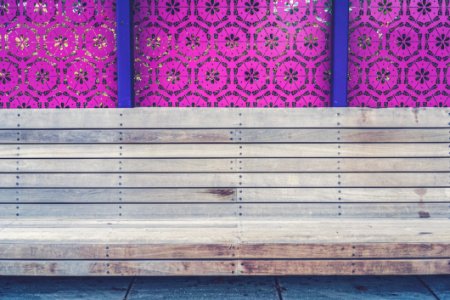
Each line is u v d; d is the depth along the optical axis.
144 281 3.09
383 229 2.84
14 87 3.57
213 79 3.60
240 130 3.18
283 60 3.58
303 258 2.63
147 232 2.78
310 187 3.18
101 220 3.11
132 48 3.51
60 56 3.56
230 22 3.56
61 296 2.82
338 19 3.39
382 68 3.57
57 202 3.17
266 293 2.88
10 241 2.63
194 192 3.18
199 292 2.89
